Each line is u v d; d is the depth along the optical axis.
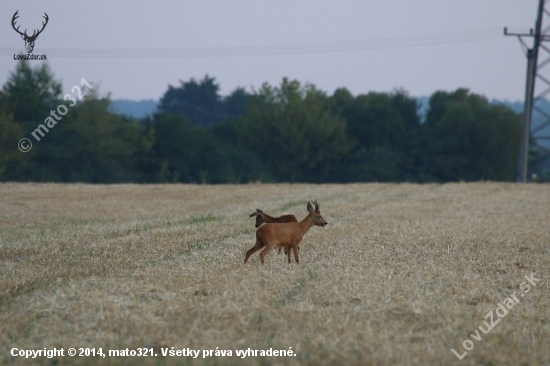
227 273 52.00
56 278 50.72
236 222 85.19
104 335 36.91
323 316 40.34
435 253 63.53
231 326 38.50
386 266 55.72
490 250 66.50
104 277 50.91
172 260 58.22
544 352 36.00
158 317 40.00
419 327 39.59
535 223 90.62
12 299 44.25
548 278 54.38
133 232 75.81
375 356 33.66
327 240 70.25
